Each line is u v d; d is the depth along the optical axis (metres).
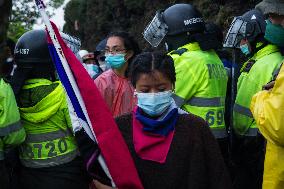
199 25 3.52
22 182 3.00
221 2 9.48
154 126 2.20
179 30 3.50
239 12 8.78
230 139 3.59
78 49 3.67
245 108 3.42
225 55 4.35
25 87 2.93
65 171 2.94
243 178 3.66
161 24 3.58
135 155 2.23
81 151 2.36
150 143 2.21
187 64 3.38
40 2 2.28
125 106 3.49
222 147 3.50
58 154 2.94
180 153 2.21
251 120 3.41
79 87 2.28
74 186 2.96
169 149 2.21
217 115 3.42
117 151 2.22
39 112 2.89
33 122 2.91
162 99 2.20
